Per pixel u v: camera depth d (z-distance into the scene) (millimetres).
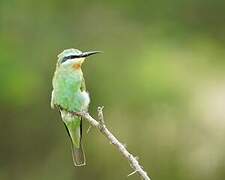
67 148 17359
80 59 9461
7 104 17031
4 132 17609
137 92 16672
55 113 17344
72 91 9320
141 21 18406
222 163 16562
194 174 16656
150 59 16938
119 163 16766
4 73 16844
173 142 16625
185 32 18312
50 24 18000
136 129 16641
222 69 17469
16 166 17688
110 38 17938
